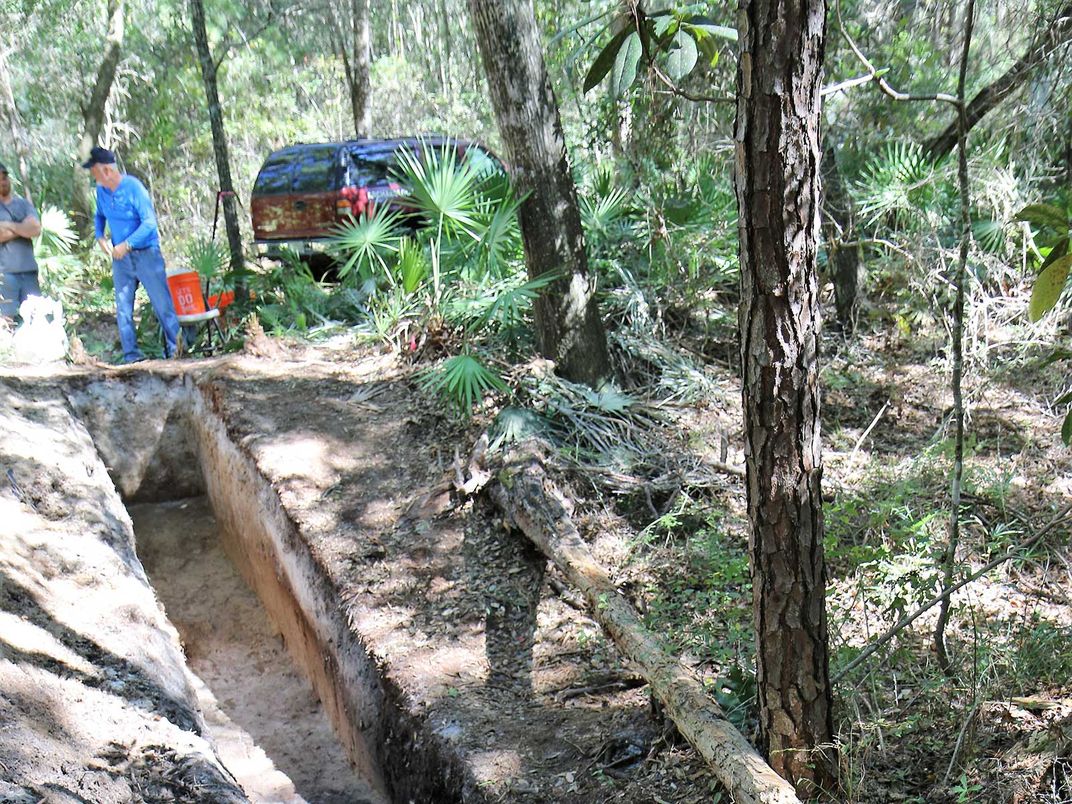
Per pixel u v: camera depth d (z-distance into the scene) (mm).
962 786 3021
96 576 4598
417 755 4008
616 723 3895
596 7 8625
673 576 4953
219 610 6281
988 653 3584
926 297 6250
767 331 2758
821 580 3002
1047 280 2686
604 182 7492
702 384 6449
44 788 3021
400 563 5125
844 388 6508
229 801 3248
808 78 2549
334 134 19188
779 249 2670
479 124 17391
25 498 5180
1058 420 5879
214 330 8297
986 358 6113
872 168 7113
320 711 5250
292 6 17219
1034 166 6730
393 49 18781
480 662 4465
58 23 15867
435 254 6992
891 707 3537
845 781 3162
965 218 3385
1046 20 6512
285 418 6484
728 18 6730
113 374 7281
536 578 5031
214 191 17391
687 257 7141
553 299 6152
